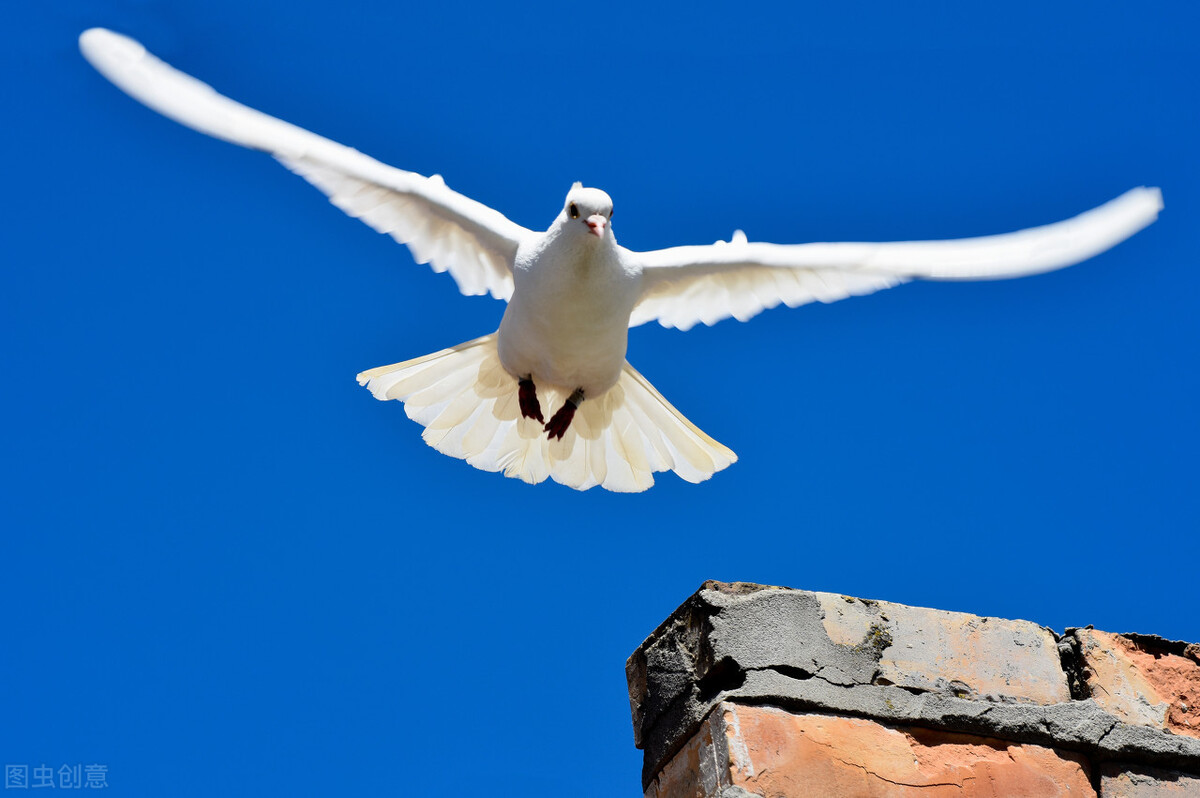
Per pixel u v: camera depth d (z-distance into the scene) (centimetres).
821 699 669
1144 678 738
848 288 996
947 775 667
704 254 1033
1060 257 883
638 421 1127
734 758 636
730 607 696
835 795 640
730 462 1110
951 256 924
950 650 715
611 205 977
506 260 1046
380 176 991
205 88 907
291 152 954
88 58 825
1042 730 695
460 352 1125
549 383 1094
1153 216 867
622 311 1020
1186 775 709
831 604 709
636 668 767
